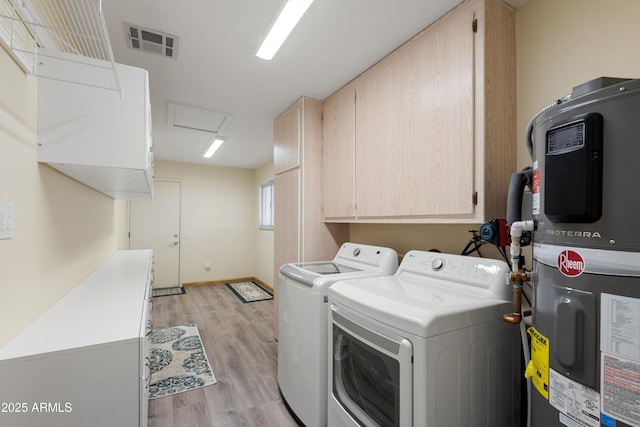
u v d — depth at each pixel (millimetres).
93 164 1325
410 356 1063
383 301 1257
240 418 1917
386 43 1905
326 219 2719
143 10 1599
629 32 1221
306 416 1737
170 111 3037
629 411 708
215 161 5523
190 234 5648
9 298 989
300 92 2641
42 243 1272
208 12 1622
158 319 3760
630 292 702
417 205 1771
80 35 981
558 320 847
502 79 1523
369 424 1273
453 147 1566
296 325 1871
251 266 6223
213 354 2807
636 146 696
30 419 893
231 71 2264
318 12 1623
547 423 900
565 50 1421
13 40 967
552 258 873
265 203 5906
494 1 1501
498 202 1484
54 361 915
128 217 5160
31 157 1173
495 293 1317
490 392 1219
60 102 1281
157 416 1931
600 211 746
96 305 1374
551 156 861
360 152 2283
